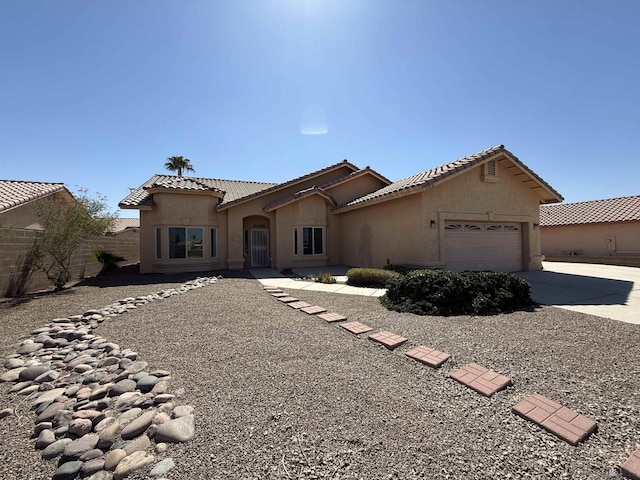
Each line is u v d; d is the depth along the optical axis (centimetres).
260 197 1897
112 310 777
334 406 328
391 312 738
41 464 258
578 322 632
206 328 620
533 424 292
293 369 424
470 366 418
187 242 1700
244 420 304
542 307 773
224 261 1839
